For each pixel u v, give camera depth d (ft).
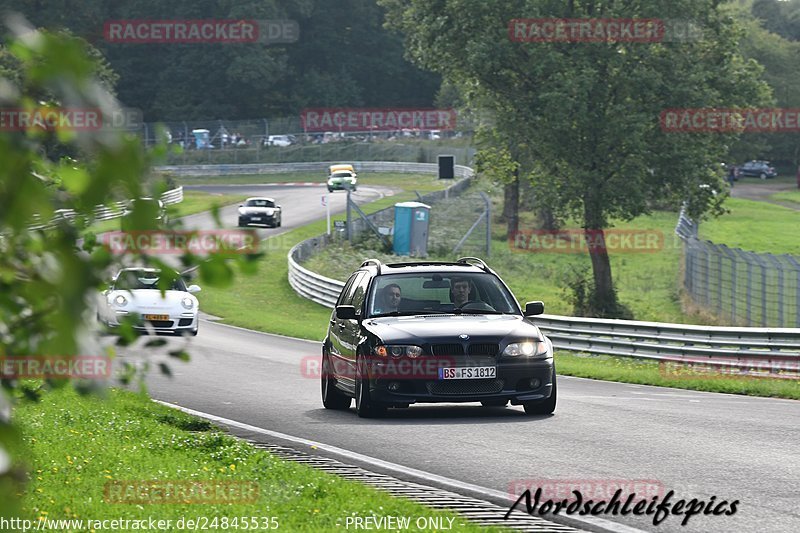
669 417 148.05
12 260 24.63
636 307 464.24
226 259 26.17
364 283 160.86
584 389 197.26
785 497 90.68
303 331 343.26
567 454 114.11
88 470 95.96
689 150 444.96
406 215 581.94
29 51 19.45
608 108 449.06
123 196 21.42
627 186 440.45
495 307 156.56
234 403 166.50
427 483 98.63
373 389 144.46
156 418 140.15
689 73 448.24
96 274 21.85
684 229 620.08
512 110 456.04
